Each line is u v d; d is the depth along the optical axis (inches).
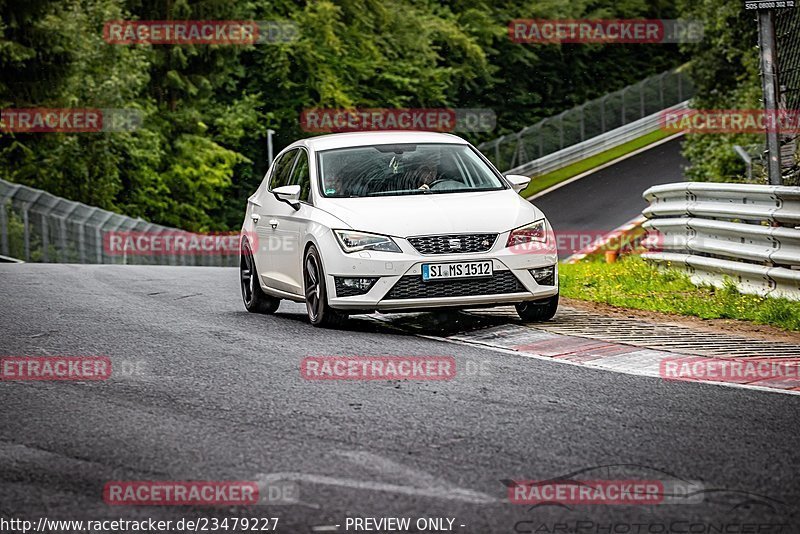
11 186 4136.3
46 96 5177.2
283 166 1678.2
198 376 1112.2
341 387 1053.8
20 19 4982.8
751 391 1028.5
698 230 1763.0
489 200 1472.7
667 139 7573.8
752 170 2792.8
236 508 700.0
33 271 2322.8
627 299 1648.6
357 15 7327.8
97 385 1074.7
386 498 714.8
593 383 1067.3
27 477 770.8
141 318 1531.7
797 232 1521.9
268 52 6978.4
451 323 1472.7
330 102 7140.8
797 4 2085.4
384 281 1386.6
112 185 5802.2
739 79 5123.0
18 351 1259.2
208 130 6840.6
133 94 5777.6
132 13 6190.9
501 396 1009.5
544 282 1434.5
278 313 1663.4
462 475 763.4
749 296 1576.0
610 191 6200.8
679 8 5482.3
